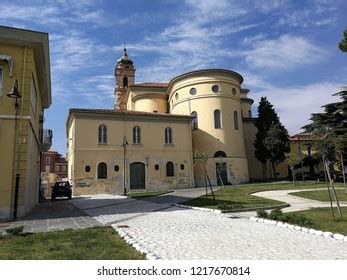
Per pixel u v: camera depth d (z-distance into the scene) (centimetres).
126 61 6688
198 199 2262
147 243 838
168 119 4228
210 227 1088
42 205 2295
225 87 4631
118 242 850
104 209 1853
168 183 4069
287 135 4884
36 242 860
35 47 1678
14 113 1555
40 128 2544
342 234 888
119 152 3888
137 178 3944
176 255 716
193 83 4628
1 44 1598
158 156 4081
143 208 1859
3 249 777
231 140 4525
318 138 3020
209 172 4350
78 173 3666
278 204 1794
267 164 5188
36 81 1986
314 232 945
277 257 691
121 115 3972
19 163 1525
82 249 768
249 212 1544
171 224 1173
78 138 3738
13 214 1460
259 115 5044
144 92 5338
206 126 4491
